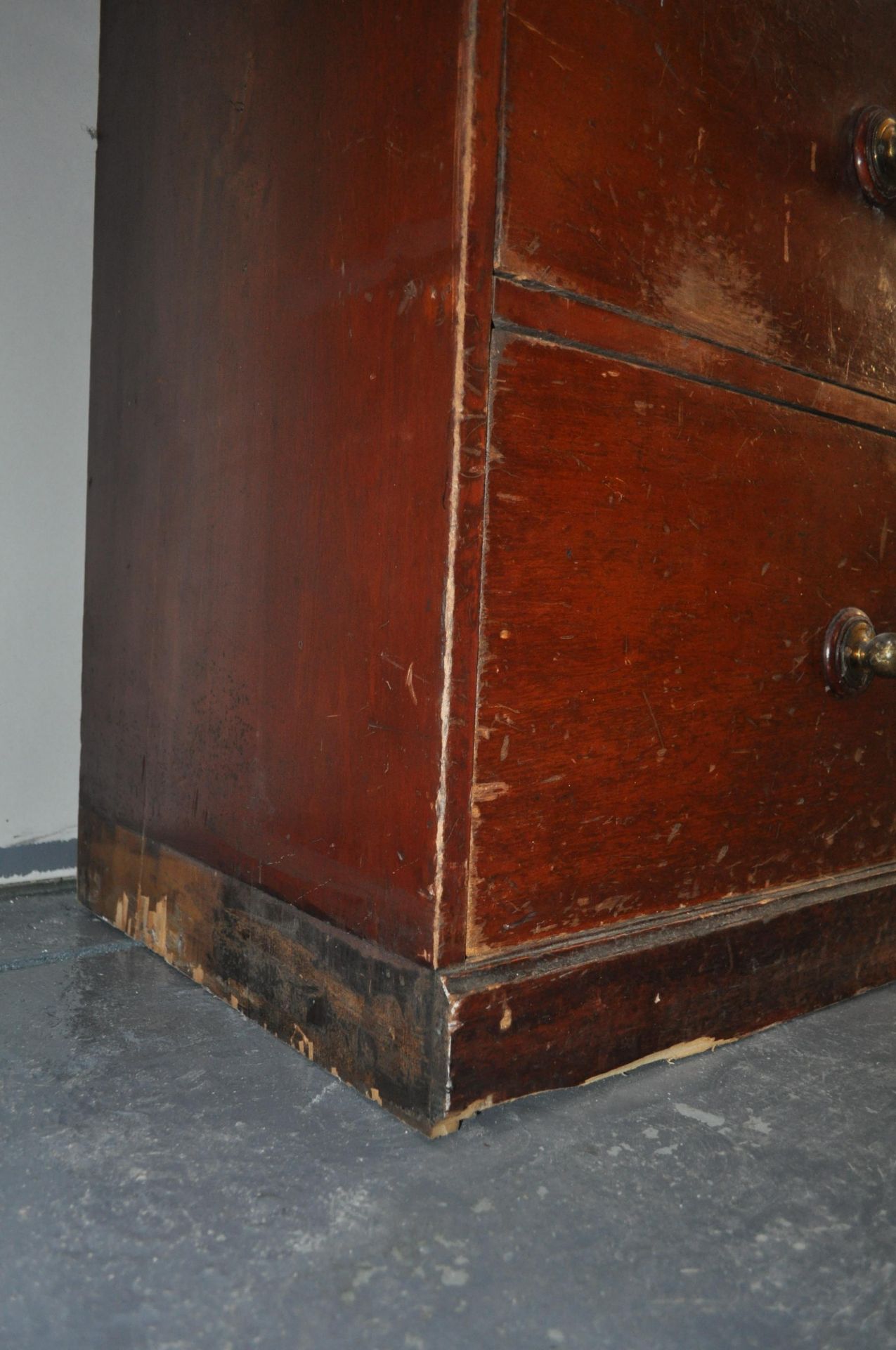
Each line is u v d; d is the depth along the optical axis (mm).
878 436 1081
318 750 874
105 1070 868
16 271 1380
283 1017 927
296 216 882
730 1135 781
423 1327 558
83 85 1424
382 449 784
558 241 762
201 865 1061
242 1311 567
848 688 1046
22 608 1411
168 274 1095
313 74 857
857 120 1005
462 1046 750
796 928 1010
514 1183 708
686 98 848
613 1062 860
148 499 1146
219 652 1018
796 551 995
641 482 845
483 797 765
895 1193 704
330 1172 715
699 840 936
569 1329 559
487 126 710
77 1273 599
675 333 856
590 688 826
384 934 801
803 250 971
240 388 971
